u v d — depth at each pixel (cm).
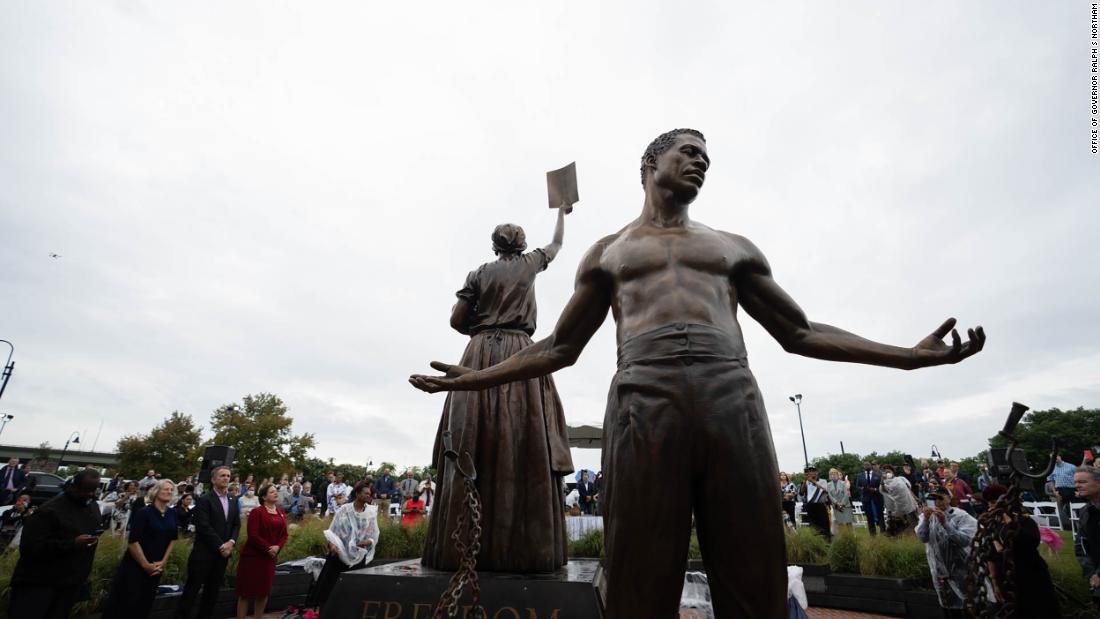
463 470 193
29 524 578
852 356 221
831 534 1347
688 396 194
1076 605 765
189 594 718
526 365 246
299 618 848
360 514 923
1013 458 196
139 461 4628
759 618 180
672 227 244
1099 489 628
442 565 416
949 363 204
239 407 5338
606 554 201
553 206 584
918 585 999
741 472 187
